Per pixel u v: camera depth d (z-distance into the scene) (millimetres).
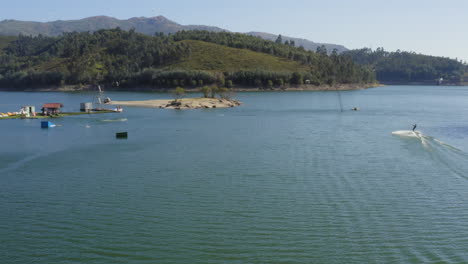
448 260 26484
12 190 41656
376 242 29172
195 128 88438
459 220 33062
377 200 37906
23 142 71000
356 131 83062
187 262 26578
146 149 63250
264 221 33062
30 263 26484
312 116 115375
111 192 40594
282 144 67000
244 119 107062
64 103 170750
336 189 41344
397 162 53312
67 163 53812
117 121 102938
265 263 26328
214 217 33875
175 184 43219
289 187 41938
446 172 48219
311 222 32750
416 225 32094
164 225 32344
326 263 26203
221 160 54688
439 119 108562
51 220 33469
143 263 26484
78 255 27547
